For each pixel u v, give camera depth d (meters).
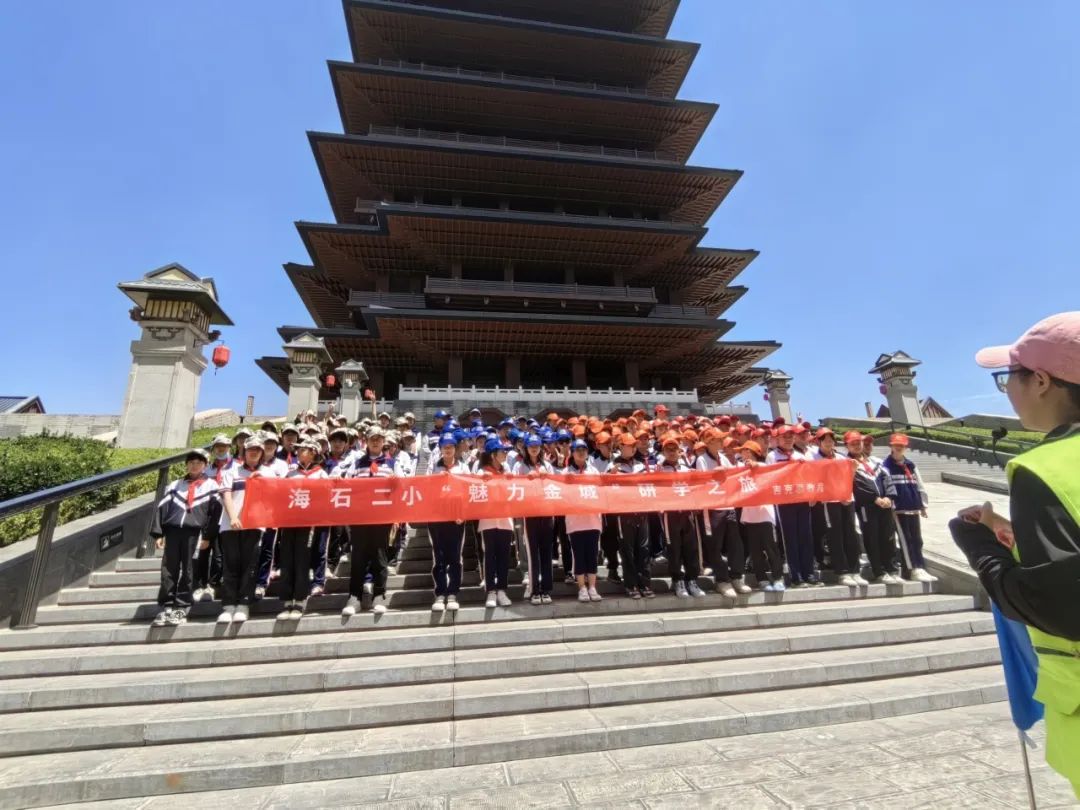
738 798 3.27
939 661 5.34
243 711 4.17
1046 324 1.69
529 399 28.48
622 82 41.25
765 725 4.23
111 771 3.56
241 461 6.73
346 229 31.52
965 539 1.83
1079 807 3.11
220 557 6.80
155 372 12.62
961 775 3.51
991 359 1.93
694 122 38.72
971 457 16.86
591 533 6.40
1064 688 1.50
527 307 35.69
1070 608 1.36
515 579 7.25
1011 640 2.32
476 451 8.52
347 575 7.19
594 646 5.32
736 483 6.91
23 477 6.63
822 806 3.16
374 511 6.04
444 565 6.09
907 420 21.86
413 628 5.75
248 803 3.35
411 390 27.80
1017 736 4.07
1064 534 1.39
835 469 7.33
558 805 3.24
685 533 6.77
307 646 5.11
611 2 40.69
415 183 35.66
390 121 37.56
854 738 4.10
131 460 9.09
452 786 3.49
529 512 6.28
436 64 38.81
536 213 34.59
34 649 5.21
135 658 4.92
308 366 19.55
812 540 7.31
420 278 36.25
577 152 38.62
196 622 5.67
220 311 13.86
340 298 37.53
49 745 3.86
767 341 34.97
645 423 9.24
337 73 33.12
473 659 4.93
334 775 3.63
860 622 6.24
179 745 3.95
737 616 5.97
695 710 4.38
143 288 12.80
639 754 3.89
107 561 7.00
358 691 4.57
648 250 35.66
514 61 38.97
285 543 5.86
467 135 37.19
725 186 37.44
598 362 37.75
